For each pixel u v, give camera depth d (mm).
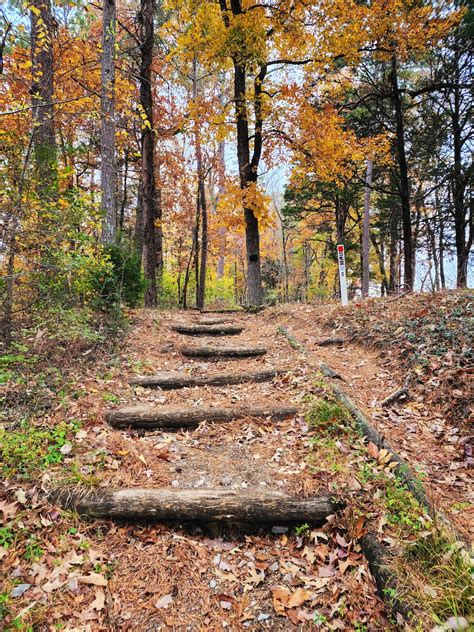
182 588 2141
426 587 1798
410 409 3607
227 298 22625
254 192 9742
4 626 1764
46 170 4867
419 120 16016
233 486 2777
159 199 14789
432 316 4883
